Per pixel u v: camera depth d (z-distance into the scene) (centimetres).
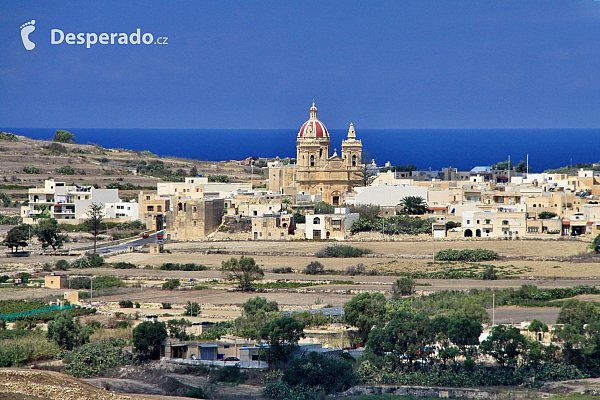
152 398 18062
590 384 19000
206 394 18900
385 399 18525
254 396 18812
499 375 19438
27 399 16975
